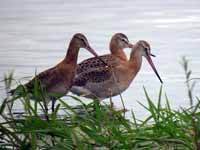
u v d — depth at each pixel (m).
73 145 10.24
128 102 16.59
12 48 22.59
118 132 10.56
